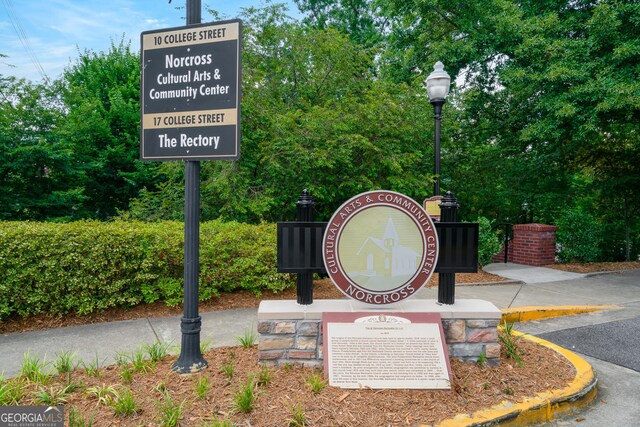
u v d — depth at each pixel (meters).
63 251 5.31
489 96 13.20
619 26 9.62
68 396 3.16
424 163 10.05
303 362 3.74
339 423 2.91
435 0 11.59
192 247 3.69
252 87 8.24
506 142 13.31
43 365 3.61
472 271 4.00
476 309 3.87
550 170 12.67
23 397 3.12
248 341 4.29
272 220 8.54
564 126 10.61
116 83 15.02
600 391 3.88
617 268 9.95
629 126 11.58
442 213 4.12
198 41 3.67
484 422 3.04
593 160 13.09
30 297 5.23
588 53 9.73
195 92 3.68
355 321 3.71
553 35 10.55
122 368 3.70
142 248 5.69
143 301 6.05
